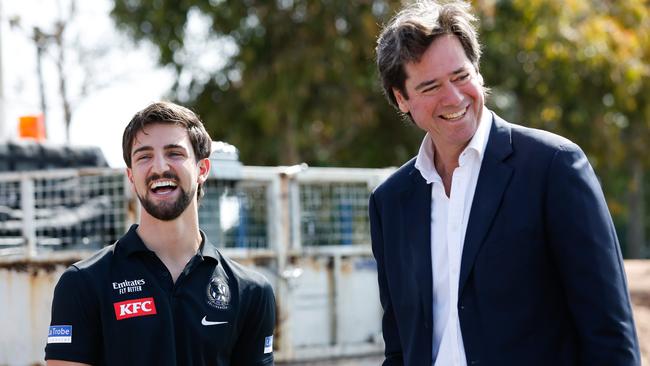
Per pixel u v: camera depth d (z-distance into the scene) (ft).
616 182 86.79
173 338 9.18
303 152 57.26
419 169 9.55
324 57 47.42
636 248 95.40
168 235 9.47
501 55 54.49
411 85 9.03
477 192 9.04
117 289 9.24
